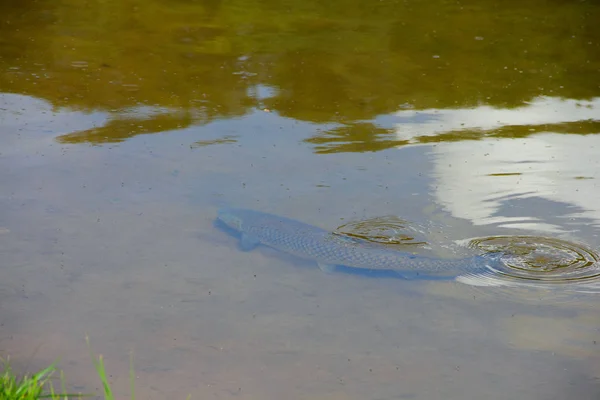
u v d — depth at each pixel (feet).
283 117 36.94
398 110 38.19
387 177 30.83
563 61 46.01
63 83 40.19
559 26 52.90
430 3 57.93
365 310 22.50
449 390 19.01
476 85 41.78
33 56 43.88
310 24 51.83
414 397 18.71
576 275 23.94
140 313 22.12
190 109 37.63
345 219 27.22
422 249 25.16
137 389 18.72
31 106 37.22
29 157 31.94
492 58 46.26
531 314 22.20
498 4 58.13
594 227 26.84
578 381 19.38
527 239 25.93
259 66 43.75
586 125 36.63
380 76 42.75
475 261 24.35
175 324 21.66
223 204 28.43
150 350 20.44
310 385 19.12
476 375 19.62
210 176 30.68
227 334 21.26
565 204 28.58
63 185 29.63
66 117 36.19
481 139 34.83
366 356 20.39
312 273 24.41
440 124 36.52
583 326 21.63
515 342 20.99
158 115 36.78
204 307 22.50
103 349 20.42
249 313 22.27
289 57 45.37
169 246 25.71
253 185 29.94
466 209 28.19
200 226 27.02
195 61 44.14
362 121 36.78
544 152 33.45
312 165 31.86
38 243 25.54
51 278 23.68
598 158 32.86
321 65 44.21
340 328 21.63
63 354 20.10
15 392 15.92
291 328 21.59
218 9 54.44
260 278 24.07
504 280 23.72
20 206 27.89
